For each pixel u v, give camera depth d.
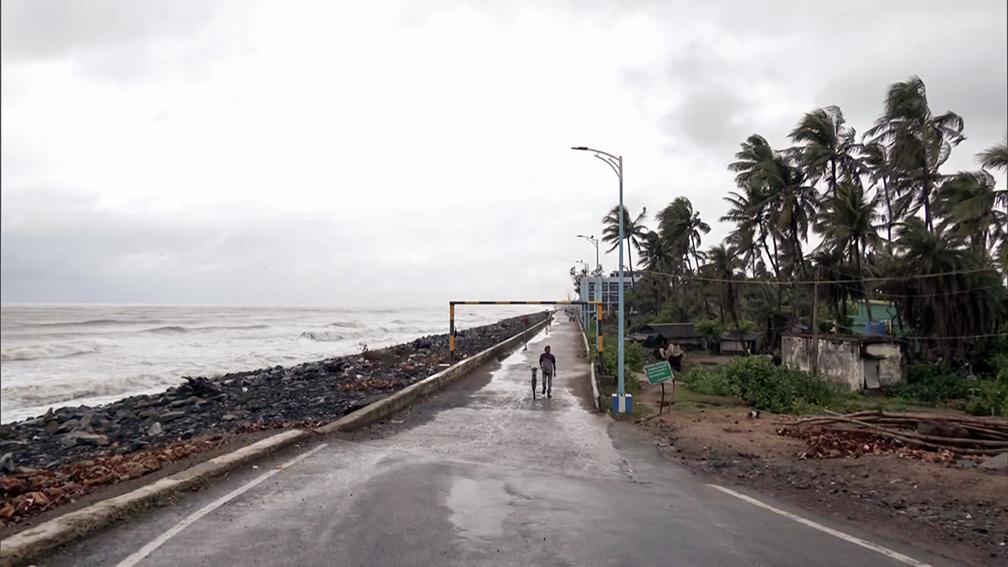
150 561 5.56
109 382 31.70
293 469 9.56
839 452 12.02
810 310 46.69
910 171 42.97
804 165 44.44
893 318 43.81
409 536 6.40
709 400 22.91
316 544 6.08
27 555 5.53
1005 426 13.01
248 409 19.62
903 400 28.39
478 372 28.83
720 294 51.50
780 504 8.41
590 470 10.52
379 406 15.80
